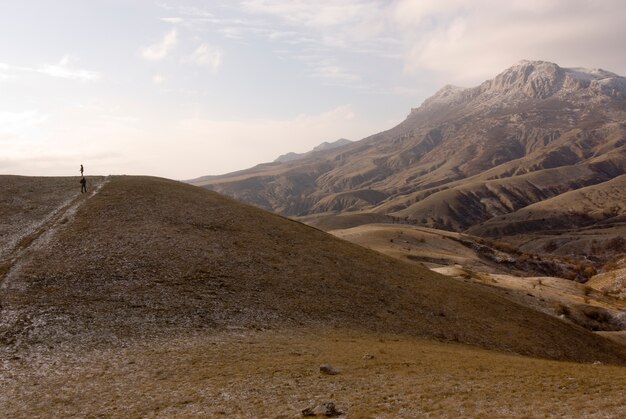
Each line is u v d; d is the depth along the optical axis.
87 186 84.69
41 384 33.84
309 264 69.50
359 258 79.56
